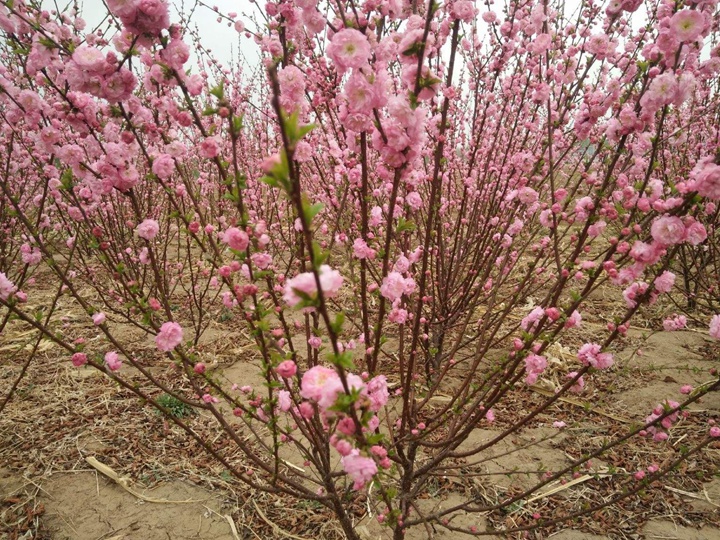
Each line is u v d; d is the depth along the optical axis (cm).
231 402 180
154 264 213
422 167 324
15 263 555
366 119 136
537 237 539
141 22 147
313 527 236
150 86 193
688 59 229
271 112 419
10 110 232
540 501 250
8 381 352
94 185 190
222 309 472
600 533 232
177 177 368
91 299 493
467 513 244
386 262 160
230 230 140
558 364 371
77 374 362
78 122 190
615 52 303
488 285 331
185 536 232
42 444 291
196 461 278
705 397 331
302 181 408
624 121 168
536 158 317
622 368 366
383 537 229
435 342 351
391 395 327
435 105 289
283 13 172
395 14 168
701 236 141
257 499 253
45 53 184
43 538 231
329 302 431
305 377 110
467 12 161
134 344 409
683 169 441
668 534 231
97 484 263
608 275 162
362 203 162
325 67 253
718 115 433
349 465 112
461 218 338
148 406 326
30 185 525
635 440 291
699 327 433
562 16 330
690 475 264
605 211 177
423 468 215
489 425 307
